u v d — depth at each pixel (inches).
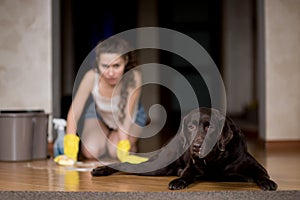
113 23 378.6
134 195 90.9
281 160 147.9
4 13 183.6
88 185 101.4
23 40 183.6
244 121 359.6
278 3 195.2
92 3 373.7
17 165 137.3
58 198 89.7
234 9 423.2
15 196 91.4
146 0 382.3
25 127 146.9
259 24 204.1
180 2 402.0
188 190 94.5
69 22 368.2
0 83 183.3
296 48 195.5
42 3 184.1
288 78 195.2
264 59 196.5
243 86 428.1
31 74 183.5
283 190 93.5
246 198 88.1
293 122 194.2
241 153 98.9
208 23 411.5
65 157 138.2
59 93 189.3
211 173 99.6
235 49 425.4
